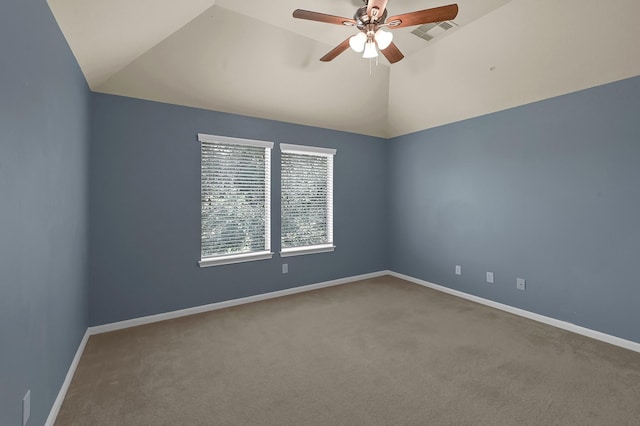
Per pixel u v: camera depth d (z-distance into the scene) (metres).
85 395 1.98
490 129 3.66
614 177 2.70
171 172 3.27
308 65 3.36
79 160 2.43
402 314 3.40
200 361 2.41
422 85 3.82
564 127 3.01
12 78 1.28
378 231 5.04
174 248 3.30
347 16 2.67
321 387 2.08
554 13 2.44
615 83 2.66
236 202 3.70
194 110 3.38
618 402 1.91
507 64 3.02
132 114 3.06
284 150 4.03
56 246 1.85
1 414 1.19
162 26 2.44
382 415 1.80
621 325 2.66
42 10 1.62
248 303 3.76
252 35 2.86
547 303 3.17
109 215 2.97
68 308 2.13
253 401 1.93
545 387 2.07
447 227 4.19
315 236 4.39
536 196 3.24
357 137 4.73
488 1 2.48
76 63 2.30
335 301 3.83
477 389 2.05
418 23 2.11
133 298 3.10
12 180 1.28
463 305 3.70
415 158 4.64
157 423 1.74
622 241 2.66
